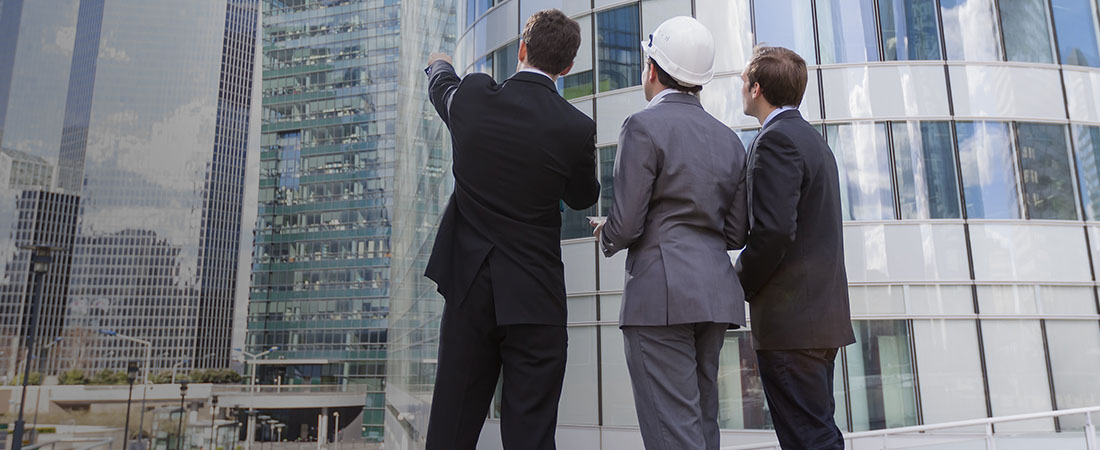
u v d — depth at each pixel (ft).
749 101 7.95
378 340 396.78
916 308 35.40
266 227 421.59
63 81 333.21
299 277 411.95
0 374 265.13
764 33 38.58
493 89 6.66
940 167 36.94
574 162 6.51
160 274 366.02
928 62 37.99
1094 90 38.68
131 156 359.25
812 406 6.81
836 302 7.00
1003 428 33.68
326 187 431.02
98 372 320.29
